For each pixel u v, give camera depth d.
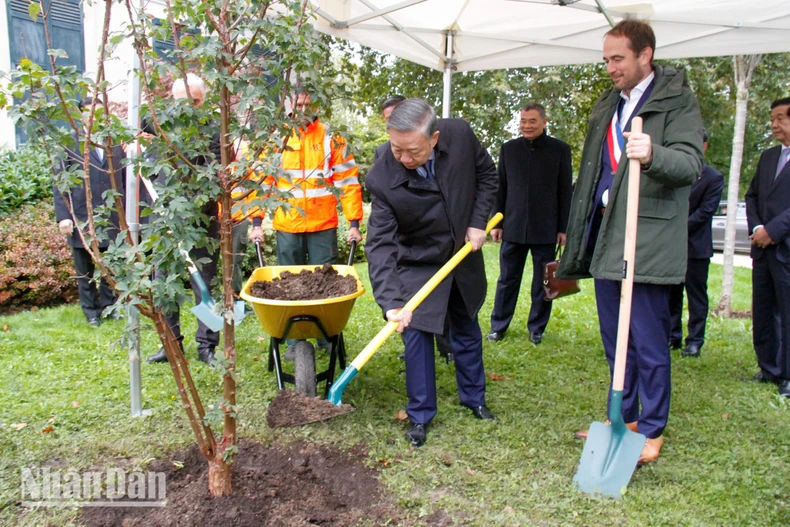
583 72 11.26
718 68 11.17
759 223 4.31
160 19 2.26
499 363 4.62
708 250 4.86
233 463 2.88
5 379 4.00
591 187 3.10
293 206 2.34
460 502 2.62
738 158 6.61
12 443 3.08
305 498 2.64
